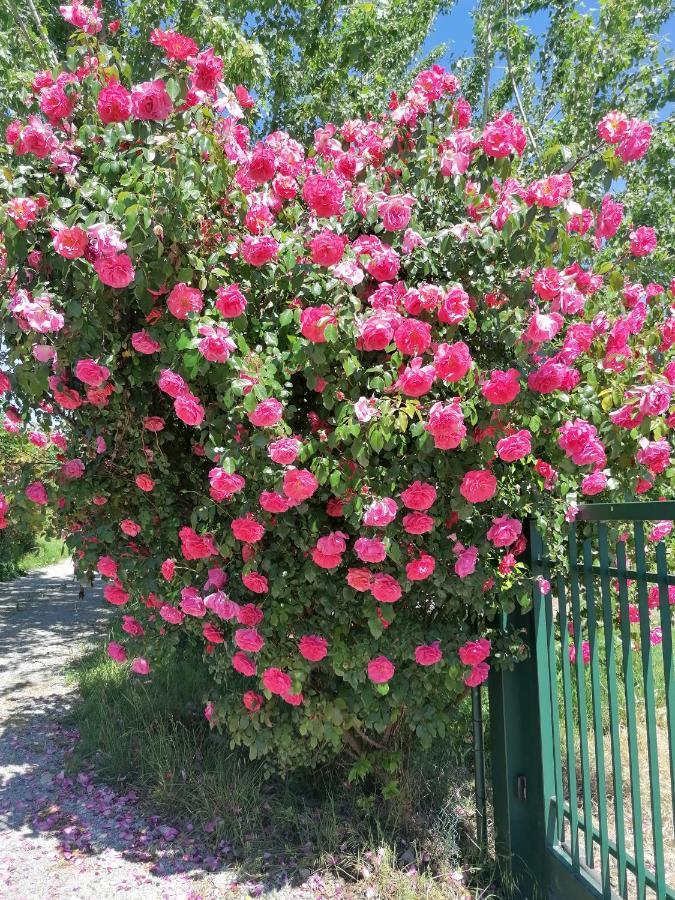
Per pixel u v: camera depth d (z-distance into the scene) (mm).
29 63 3947
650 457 2510
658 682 4324
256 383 2096
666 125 4738
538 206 2271
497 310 2443
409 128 2709
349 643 2693
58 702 5090
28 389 2404
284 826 3061
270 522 2510
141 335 2354
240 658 2654
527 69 6812
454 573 2553
